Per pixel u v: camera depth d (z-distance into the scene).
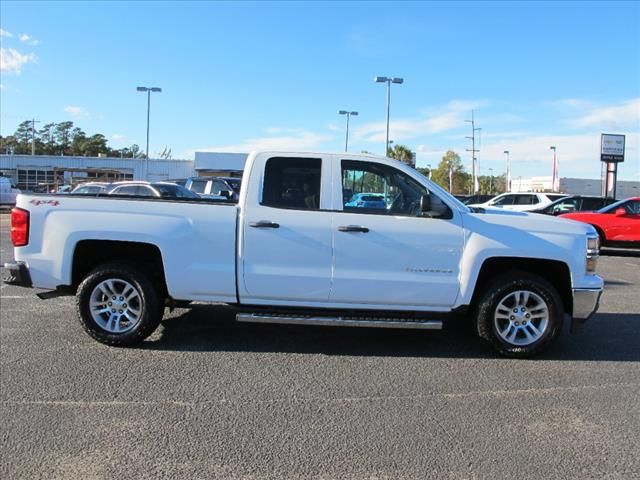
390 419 4.04
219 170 55.53
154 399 4.33
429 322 5.31
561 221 5.57
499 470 3.35
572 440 3.75
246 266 5.37
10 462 3.35
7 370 4.91
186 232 5.38
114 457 3.43
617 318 7.32
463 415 4.13
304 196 5.43
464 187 93.81
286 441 3.67
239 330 6.35
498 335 5.43
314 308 5.52
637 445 3.69
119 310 5.60
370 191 5.48
